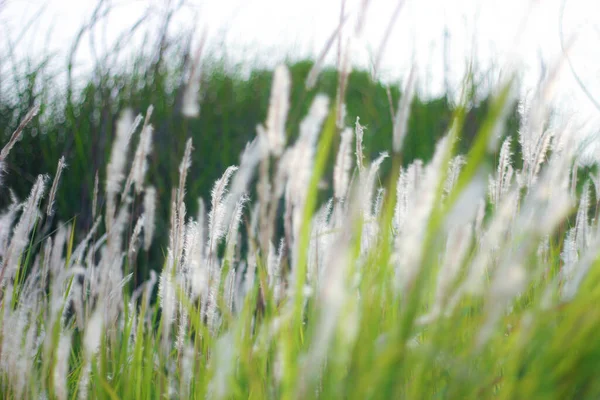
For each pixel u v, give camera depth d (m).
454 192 1.20
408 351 1.48
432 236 1.29
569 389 1.48
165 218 3.43
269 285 1.78
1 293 1.99
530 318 1.49
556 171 1.56
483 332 1.46
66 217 3.51
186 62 4.41
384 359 1.40
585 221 1.85
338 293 1.34
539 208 1.37
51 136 4.04
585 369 1.46
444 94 4.57
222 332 1.86
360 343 1.49
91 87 4.19
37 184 1.91
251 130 4.72
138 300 2.32
